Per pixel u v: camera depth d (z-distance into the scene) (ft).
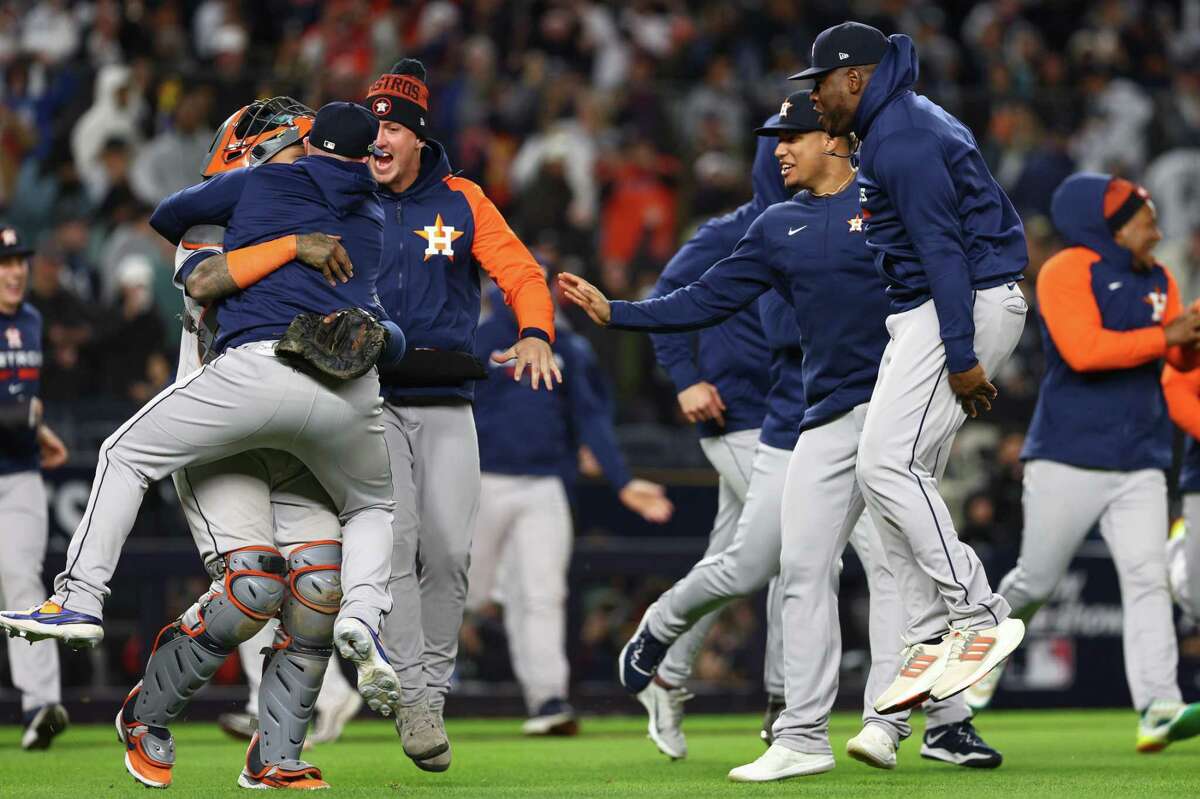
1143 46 212.02
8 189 150.41
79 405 124.47
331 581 56.49
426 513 66.54
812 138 65.00
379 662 53.88
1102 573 124.26
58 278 134.72
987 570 124.16
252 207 55.47
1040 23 220.02
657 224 172.45
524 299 65.51
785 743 63.98
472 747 89.25
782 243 64.75
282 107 58.85
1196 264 177.06
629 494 103.91
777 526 70.49
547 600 101.14
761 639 118.83
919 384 59.93
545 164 164.96
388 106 65.57
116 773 70.28
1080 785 61.41
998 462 138.62
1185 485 85.15
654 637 75.56
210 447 54.39
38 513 87.97
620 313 65.98
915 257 60.29
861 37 60.59
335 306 55.47
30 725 86.07
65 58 175.94
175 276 56.90
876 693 67.10
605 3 202.28
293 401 53.78
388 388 65.87
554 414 103.04
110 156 151.02
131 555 108.99
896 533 62.54
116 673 113.80
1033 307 164.25
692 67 195.93
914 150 58.65
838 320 63.98
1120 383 81.35
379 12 190.80
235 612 55.42
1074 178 81.56
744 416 78.33
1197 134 189.26
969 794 57.47
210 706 111.04
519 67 189.57
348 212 56.49
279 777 57.26
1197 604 86.53
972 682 58.39
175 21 182.50
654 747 88.79
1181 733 79.51
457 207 67.00
